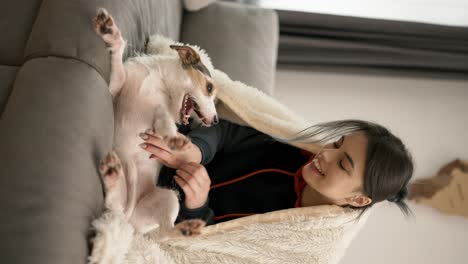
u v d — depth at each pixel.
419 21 2.30
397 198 1.17
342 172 1.08
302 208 1.13
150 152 0.96
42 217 0.66
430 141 2.38
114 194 0.82
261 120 1.25
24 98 0.76
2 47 0.92
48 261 0.63
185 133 1.18
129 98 0.93
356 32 2.25
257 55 1.72
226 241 1.08
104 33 0.84
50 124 0.73
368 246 2.11
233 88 1.25
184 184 0.97
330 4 2.28
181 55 1.00
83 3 0.89
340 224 1.17
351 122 1.18
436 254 2.13
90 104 0.79
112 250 0.76
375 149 1.07
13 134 0.72
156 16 1.27
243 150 1.25
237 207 1.17
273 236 1.12
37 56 0.83
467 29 2.29
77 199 0.71
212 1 1.79
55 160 0.71
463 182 2.18
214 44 1.70
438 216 2.20
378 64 2.38
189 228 0.90
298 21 2.19
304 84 2.47
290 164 1.25
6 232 0.64
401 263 2.10
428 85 2.57
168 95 0.99
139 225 0.94
